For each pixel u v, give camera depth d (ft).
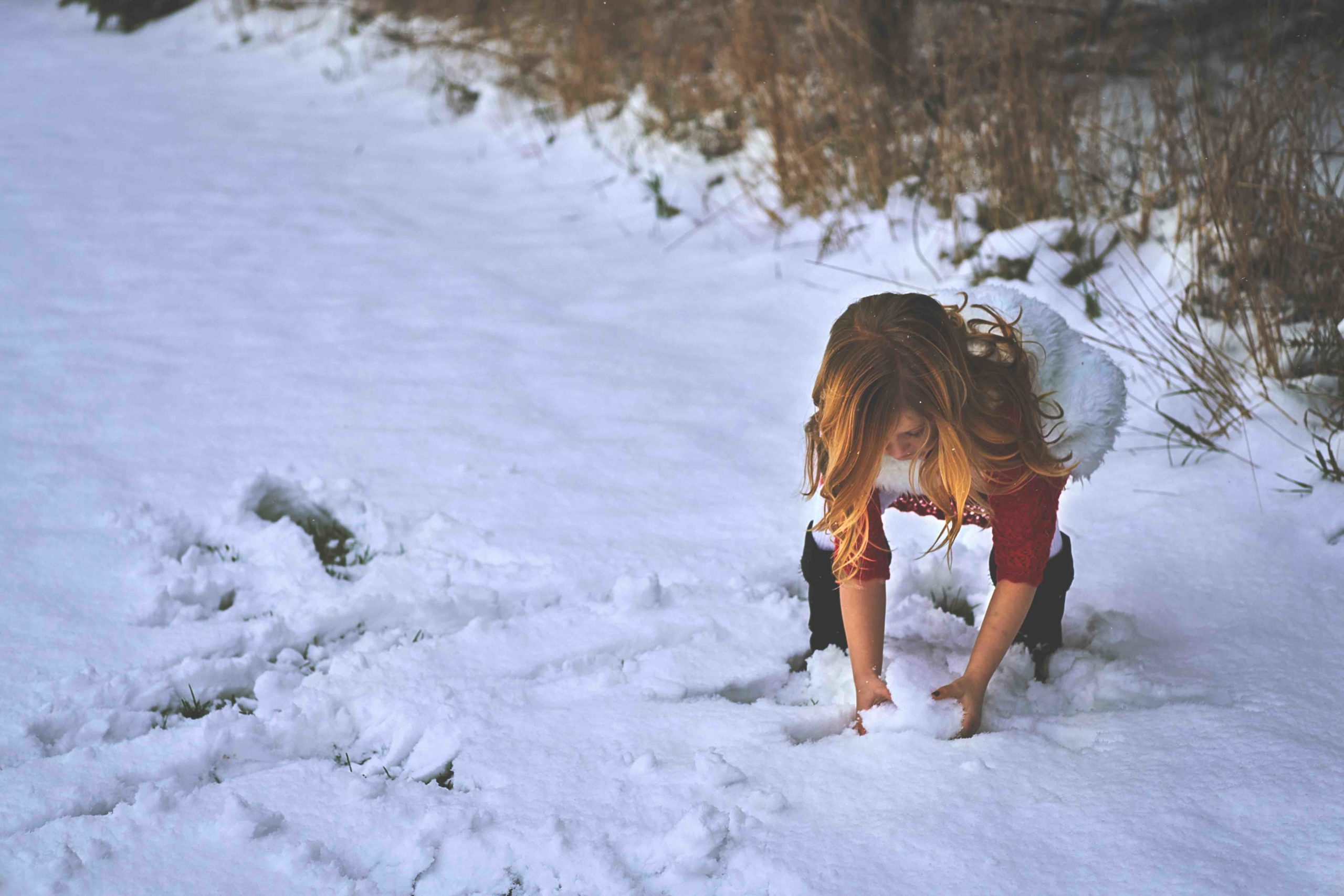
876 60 19.19
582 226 19.85
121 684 8.16
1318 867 5.82
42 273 17.16
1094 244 14.33
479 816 6.77
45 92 30.14
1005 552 6.81
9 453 11.56
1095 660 8.00
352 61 32.35
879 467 6.06
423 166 23.79
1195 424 11.35
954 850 6.20
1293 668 7.73
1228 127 13.23
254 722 7.78
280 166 23.56
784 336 14.96
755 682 8.36
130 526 10.31
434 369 13.94
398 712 7.86
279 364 14.05
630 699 8.01
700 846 6.33
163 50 35.83
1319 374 11.34
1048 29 18.03
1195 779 6.58
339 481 10.93
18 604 9.12
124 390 13.16
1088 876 5.94
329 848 6.69
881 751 7.07
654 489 11.06
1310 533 9.45
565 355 14.38
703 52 23.71
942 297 6.91
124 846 6.67
